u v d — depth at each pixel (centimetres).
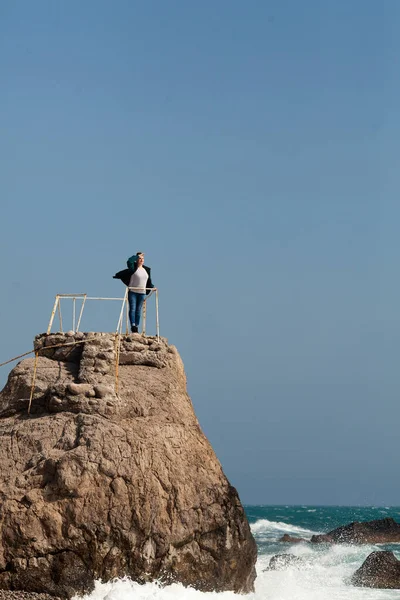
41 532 1955
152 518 2025
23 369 2327
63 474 1995
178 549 2042
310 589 2655
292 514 9212
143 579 1986
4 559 1938
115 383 2255
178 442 2184
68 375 2298
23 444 2102
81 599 1927
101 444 2059
